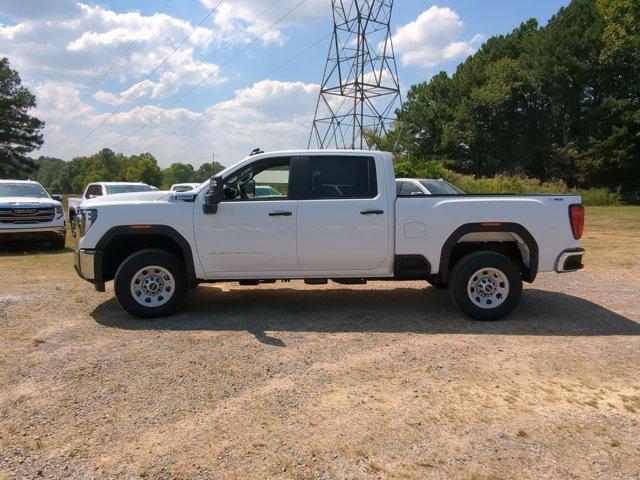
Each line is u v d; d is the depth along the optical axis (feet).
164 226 19.84
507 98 173.68
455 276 19.99
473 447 10.77
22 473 9.82
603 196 128.36
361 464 10.14
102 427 11.55
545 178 173.17
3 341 17.37
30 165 212.43
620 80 156.35
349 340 17.54
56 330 18.63
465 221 19.90
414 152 201.77
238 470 9.93
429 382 14.03
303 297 24.22
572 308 22.26
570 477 9.76
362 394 13.25
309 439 11.05
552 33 164.86
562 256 19.98
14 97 203.62
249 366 15.14
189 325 19.35
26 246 47.34
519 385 13.89
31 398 12.98
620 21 114.32
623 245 45.09
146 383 13.88
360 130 108.58
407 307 22.22
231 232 19.93
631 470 9.98
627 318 20.66
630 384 14.02
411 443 10.91
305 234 19.93
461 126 188.14
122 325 19.35
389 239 20.02
